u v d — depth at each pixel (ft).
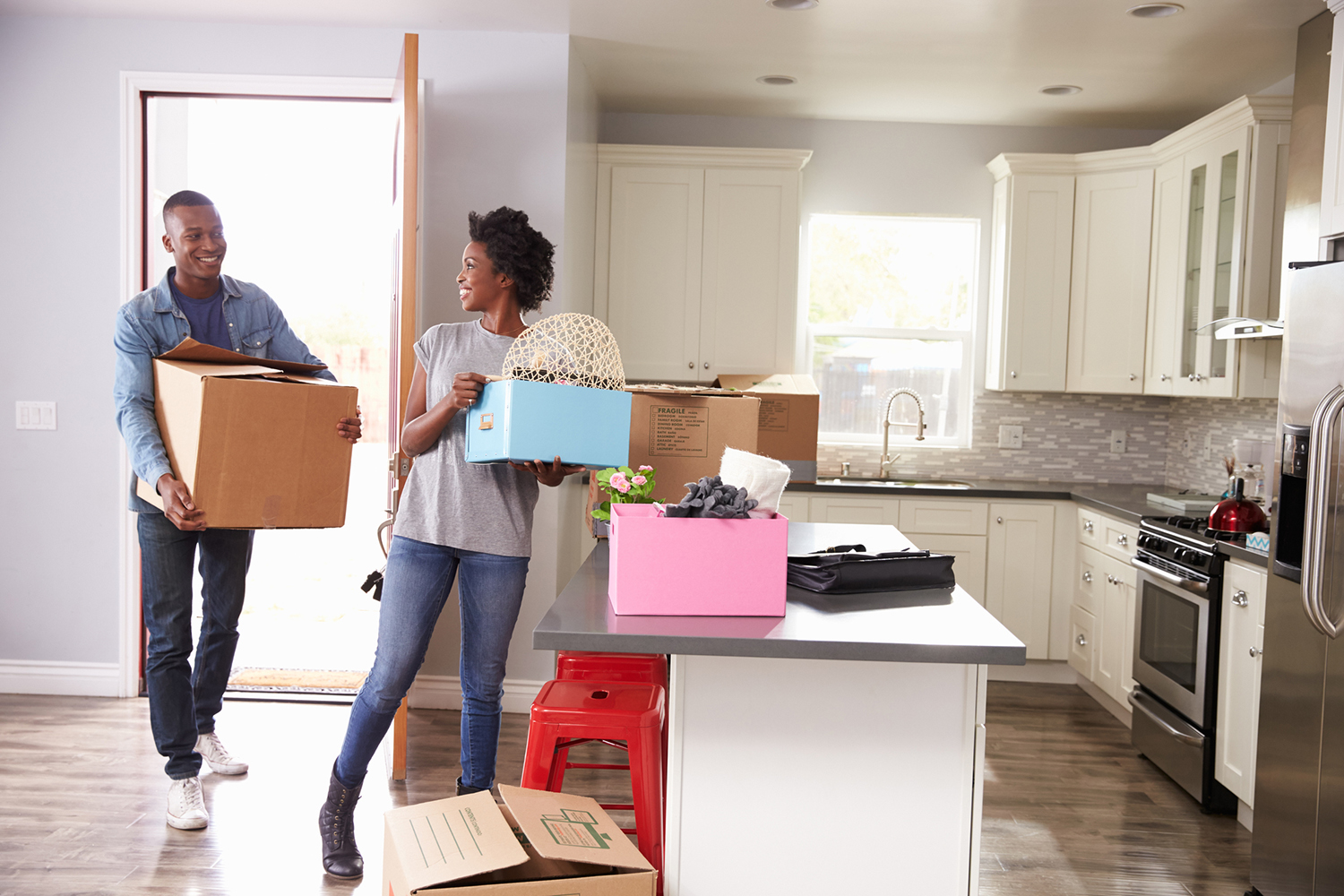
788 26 12.28
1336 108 8.43
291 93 12.52
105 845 8.84
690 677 6.02
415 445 7.73
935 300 17.22
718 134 16.83
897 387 17.24
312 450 7.91
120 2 11.87
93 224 12.57
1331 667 7.63
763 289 15.97
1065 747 12.35
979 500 15.07
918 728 6.00
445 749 11.37
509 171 12.64
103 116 12.51
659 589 5.73
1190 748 10.62
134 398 8.23
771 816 6.05
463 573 8.00
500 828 5.47
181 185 20.94
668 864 6.09
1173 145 14.06
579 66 13.52
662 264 15.96
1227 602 10.12
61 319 12.63
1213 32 11.96
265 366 8.39
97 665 12.86
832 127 16.79
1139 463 16.70
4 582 12.82
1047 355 15.67
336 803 8.34
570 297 13.11
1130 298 15.01
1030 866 9.09
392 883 5.50
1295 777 8.10
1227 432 14.52
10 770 10.45
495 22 12.28
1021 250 15.62
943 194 16.78
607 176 15.87
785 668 6.01
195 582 16.42
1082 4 11.23
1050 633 15.14
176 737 9.23
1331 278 7.45
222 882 8.25
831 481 15.98
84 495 12.75
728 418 9.48
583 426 6.82
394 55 12.49
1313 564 7.13
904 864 6.04
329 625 17.19
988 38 12.46
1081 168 15.34
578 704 6.51
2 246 12.58
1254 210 12.20
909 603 6.23
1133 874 9.00
